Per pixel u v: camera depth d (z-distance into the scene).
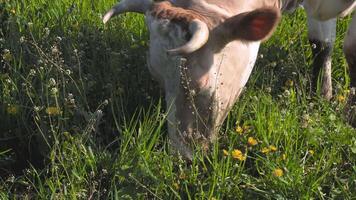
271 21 2.46
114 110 2.99
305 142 2.88
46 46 3.21
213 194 2.59
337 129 2.91
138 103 3.02
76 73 3.06
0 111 2.94
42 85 2.87
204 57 2.52
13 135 2.93
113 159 2.68
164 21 2.51
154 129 2.84
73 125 2.81
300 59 3.49
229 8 2.63
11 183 2.72
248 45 2.63
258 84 3.20
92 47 3.29
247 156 2.75
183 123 2.55
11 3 3.65
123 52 3.19
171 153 2.61
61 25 3.46
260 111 2.97
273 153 2.77
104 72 3.14
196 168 2.61
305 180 2.67
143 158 2.63
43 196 2.56
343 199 2.62
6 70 3.17
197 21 2.46
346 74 3.47
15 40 3.26
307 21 3.43
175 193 2.54
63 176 2.61
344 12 3.25
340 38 3.75
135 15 3.62
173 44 2.48
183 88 2.51
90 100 3.01
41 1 3.76
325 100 3.15
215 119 2.59
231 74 2.59
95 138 2.78
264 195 2.62
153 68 2.57
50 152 2.72
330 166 2.75
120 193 2.56
